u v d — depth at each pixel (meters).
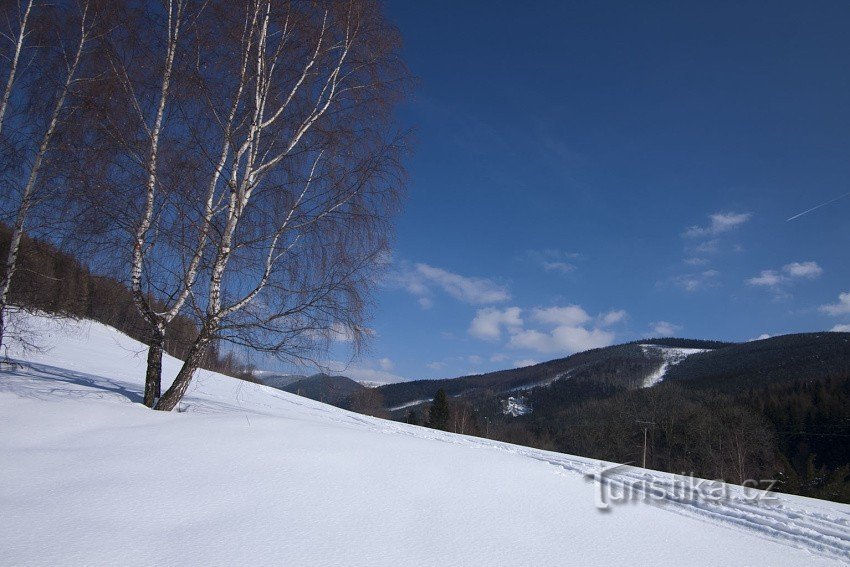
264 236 7.75
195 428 6.19
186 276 7.61
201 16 8.06
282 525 4.03
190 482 4.65
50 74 8.60
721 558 4.69
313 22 8.38
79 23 8.68
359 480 5.23
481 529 4.48
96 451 5.23
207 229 7.63
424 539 4.12
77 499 4.13
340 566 3.51
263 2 8.13
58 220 8.15
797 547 5.42
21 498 4.08
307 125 8.20
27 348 10.48
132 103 7.77
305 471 5.24
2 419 5.86
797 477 17.16
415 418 63.72
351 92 8.81
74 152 7.98
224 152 7.83
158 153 7.59
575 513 5.34
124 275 7.63
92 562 3.23
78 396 7.36
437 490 5.30
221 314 7.57
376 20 8.90
